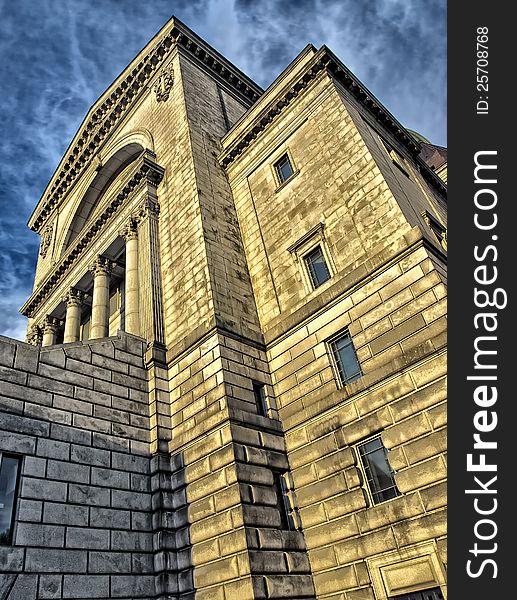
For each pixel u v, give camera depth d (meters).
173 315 21.86
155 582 15.59
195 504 16.39
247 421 17.33
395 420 15.37
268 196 24.58
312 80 25.27
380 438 15.88
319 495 16.38
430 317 15.77
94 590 14.20
